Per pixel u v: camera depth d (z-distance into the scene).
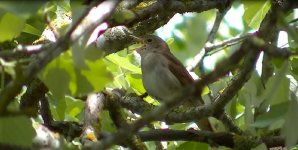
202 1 8.05
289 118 4.80
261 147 7.38
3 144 4.67
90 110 7.41
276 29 5.22
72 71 5.02
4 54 5.21
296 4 4.90
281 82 5.16
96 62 5.00
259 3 6.20
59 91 4.98
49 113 8.14
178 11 7.97
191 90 4.03
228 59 4.19
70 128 8.01
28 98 7.79
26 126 4.89
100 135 7.14
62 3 7.89
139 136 8.02
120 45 8.00
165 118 7.20
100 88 5.08
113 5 4.98
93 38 6.73
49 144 5.12
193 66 9.52
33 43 7.62
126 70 9.32
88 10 4.60
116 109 8.01
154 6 7.75
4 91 4.77
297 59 7.13
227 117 7.86
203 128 8.45
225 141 7.88
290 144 4.75
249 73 6.23
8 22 5.14
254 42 4.36
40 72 4.86
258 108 6.88
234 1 6.11
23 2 3.75
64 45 4.64
